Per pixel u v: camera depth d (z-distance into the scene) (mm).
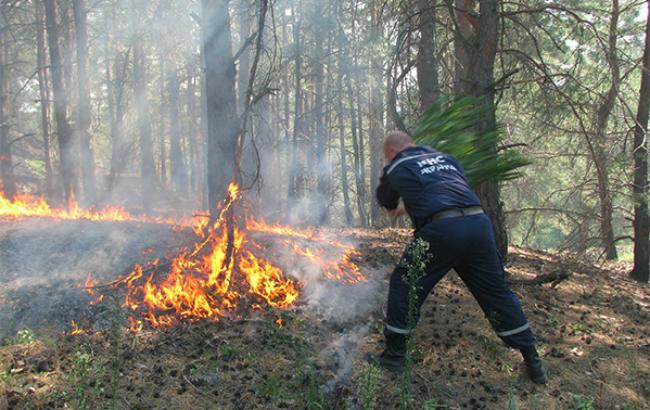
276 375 3873
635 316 6117
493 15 6609
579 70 9781
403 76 7527
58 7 18141
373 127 18703
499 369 4293
